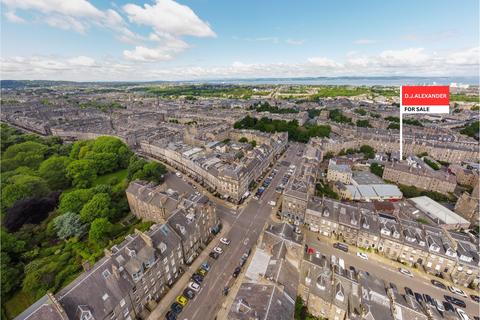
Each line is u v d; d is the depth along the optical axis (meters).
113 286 62.00
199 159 157.00
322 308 68.19
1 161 148.25
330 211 102.44
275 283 61.34
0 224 98.81
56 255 90.56
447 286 80.56
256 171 148.88
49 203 111.81
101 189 117.12
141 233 74.06
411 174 144.62
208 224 99.94
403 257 89.75
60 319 52.47
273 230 81.56
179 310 70.88
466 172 149.75
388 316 61.62
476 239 88.50
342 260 88.31
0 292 72.62
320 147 188.62
